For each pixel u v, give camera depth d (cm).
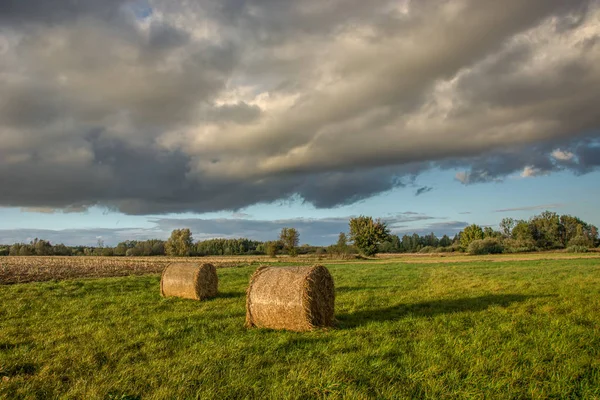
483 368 650
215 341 863
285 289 982
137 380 627
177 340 877
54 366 707
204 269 1565
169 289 1600
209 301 1481
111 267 3844
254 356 738
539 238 9969
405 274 2647
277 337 896
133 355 765
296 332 955
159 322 1066
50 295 1591
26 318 1160
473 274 2464
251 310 1023
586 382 589
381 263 4806
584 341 792
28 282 2198
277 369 664
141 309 1289
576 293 1430
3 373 682
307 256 7506
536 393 555
